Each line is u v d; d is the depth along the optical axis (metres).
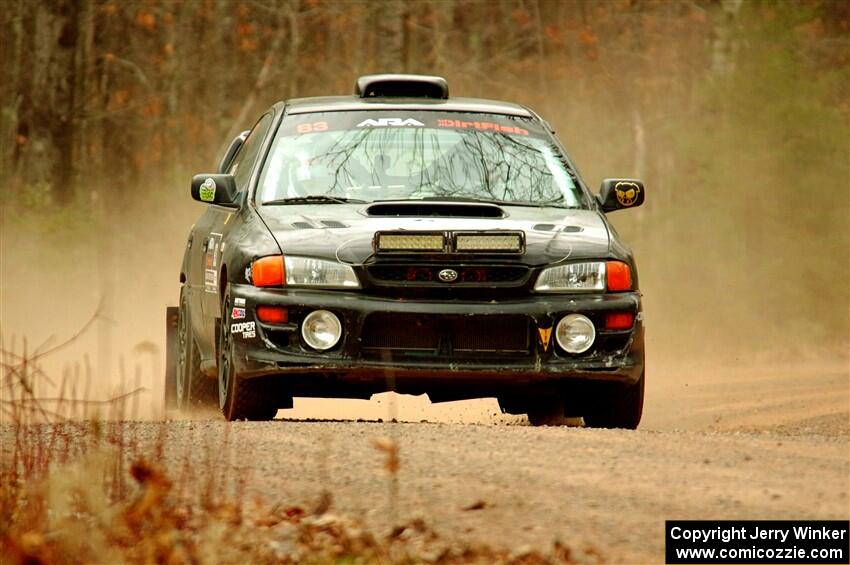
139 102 90.00
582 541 18.39
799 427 38.75
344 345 27.08
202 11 92.12
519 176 30.83
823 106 77.94
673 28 92.81
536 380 27.56
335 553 18.09
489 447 23.25
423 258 27.27
